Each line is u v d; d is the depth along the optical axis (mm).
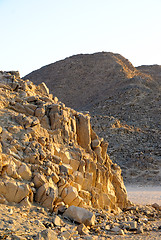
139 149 63812
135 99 105562
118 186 22375
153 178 51750
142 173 53938
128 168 55906
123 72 138625
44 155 16844
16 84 21016
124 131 69938
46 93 23281
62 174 17328
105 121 72562
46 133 18641
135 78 123562
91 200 18766
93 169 19875
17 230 12406
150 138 70438
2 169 15156
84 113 23594
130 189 46312
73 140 20250
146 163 56938
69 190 16625
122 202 22141
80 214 15406
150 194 40094
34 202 15617
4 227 12344
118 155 60938
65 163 18484
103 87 130750
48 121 19594
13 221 12945
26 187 14977
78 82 139250
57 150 18375
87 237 13312
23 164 15805
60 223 14617
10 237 11781
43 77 149750
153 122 89375
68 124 20312
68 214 15508
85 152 20484
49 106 20078
